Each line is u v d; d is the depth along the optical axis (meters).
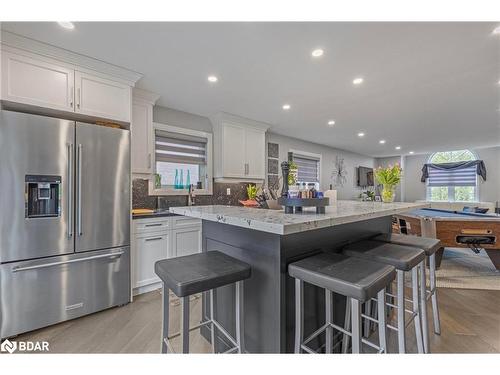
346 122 4.11
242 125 3.89
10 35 1.79
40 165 1.88
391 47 1.95
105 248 2.20
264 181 4.54
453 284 2.80
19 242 1.80
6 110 1.84
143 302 2.39
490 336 1.80
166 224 2.79
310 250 1.42
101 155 2.17
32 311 1.86
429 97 3.00
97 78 2.22
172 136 3.43
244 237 1.47
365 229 1.89
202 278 1.13
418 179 7.98
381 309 1.16
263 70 2.34
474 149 6.93
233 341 1.33
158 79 2.53
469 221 3.12
